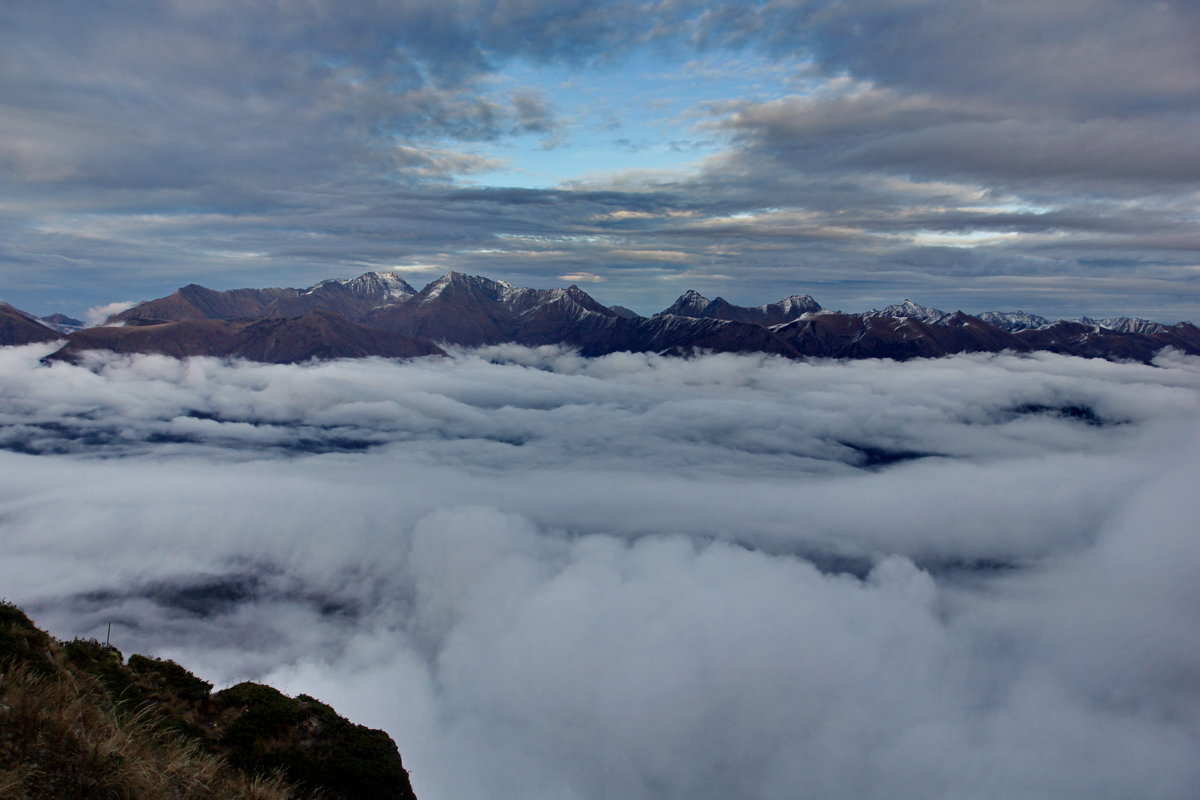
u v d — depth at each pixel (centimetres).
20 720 1148
